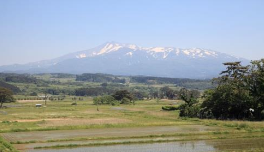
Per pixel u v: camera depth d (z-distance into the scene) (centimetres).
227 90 7912
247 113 7625
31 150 3853
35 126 6103
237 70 8631
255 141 4391
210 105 8138
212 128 5706
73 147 4038
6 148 3631
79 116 8956
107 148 3953
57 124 6462
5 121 7212
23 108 13625
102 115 9369
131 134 4959
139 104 16562
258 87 7694
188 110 8488
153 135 4806
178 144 4194
